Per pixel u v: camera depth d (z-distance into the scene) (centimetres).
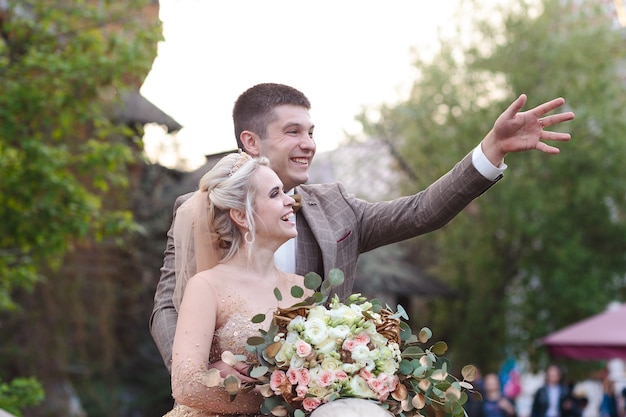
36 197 892
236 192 340
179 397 321
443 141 1909
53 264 962
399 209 393
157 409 1552
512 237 1905
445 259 2003
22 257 938
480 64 1914
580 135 1861
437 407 319
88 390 1402
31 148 877
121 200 1371
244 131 401
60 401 1321
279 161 395
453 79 1934
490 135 376
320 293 316
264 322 333
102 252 1427
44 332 1343
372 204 403
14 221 888
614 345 1154
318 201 400
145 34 903
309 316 313
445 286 1927
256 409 322
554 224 1866
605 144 1850
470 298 1983
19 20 910
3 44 912
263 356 310
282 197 346
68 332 1373
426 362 314
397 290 1858
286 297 345
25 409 1262
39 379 1330
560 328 1895
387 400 315
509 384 1923
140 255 1483
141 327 1541
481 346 1984
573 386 1495
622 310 1232
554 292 1877
